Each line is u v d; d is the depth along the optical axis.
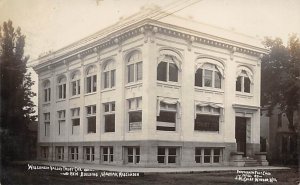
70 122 33.38
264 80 32.94
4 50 28.98
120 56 28.38
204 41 28.83
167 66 27.20
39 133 35.50
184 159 27.25
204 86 29.23
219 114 30.12
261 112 35.38
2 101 29.05
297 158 31.73
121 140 27.70
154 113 26.00
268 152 34.09
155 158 25.81
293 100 32.22
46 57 34.50
